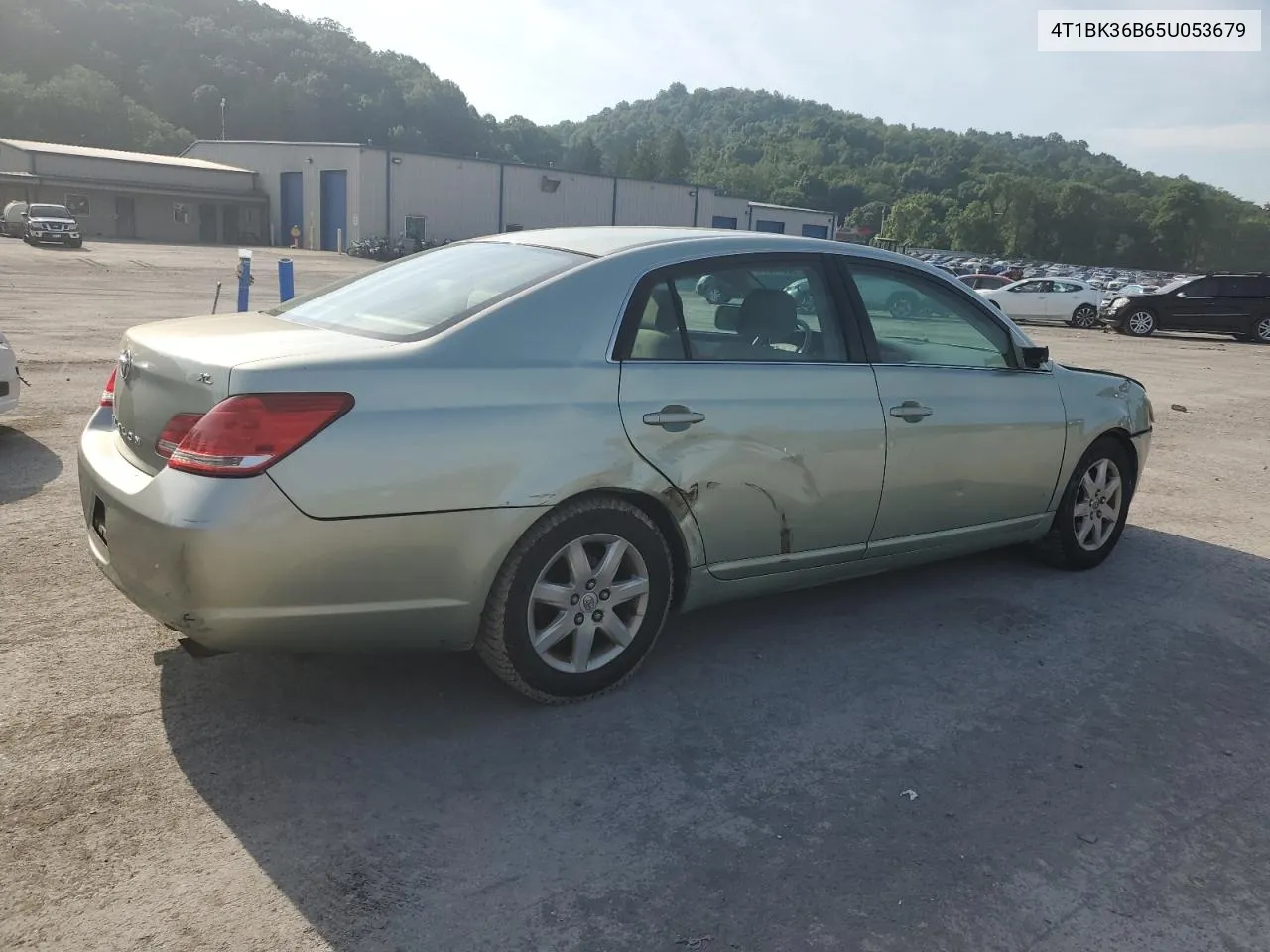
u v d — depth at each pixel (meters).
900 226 167.00
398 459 2.95
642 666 3.88
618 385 3.39
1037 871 2.71
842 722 3.52
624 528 3.44
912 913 2.51
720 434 3.59
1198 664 4.17
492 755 3.18
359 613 3.00
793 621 4.44
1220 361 18.89
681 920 2.45
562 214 61.78
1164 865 2.78
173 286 25.12
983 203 166.25
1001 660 4.11
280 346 3.09
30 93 100.12
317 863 2.60
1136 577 5.27
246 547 2.79
